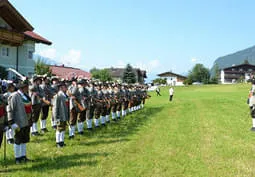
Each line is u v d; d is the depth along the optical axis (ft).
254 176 24.58
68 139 37.88
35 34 120.47
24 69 111.45
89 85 47.44
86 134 41.50
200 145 34.88
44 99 39.34
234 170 25.95
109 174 24.70
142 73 350.64
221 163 27.91
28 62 113.70
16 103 26.86
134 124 51.90
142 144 35.35
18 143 27.32
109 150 32.32
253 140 37.63
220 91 187.32
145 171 25.44
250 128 46.62
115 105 57.16
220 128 46.65
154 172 25.22
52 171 25.20
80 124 41.37
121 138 38.75
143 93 86.07
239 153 31.40
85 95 42.83
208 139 38.22
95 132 43.19
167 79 416.67
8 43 99.45
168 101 118.01
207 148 33.45
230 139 38.22
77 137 39.17
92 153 30.99
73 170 25.50
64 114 33.63
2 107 26.50
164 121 55.93
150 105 98.73
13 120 26.45
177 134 41.68
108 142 36.32
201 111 73.31
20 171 25.08
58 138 33.53
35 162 27.84
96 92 47.98
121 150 32.35
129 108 71.46
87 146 34.12
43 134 40.55
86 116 45.06
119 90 61.67
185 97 143.64
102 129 46.03
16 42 99.25
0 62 100.12
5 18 97.66
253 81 45.70
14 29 100.48
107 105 51.01
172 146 34.35
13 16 96.53
